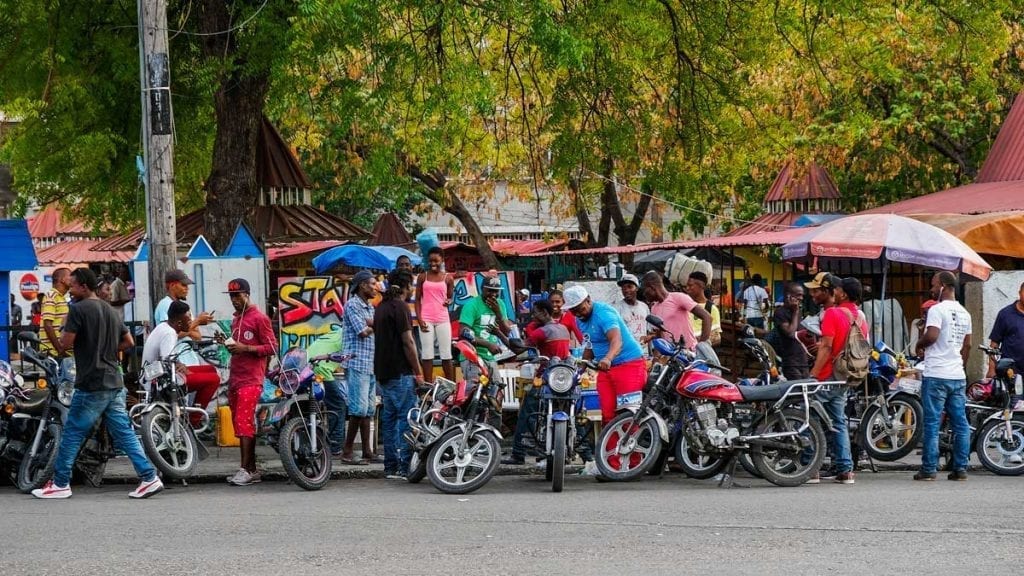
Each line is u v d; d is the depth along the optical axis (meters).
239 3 17.20
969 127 27.50
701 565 7.43
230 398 12.10
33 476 11.38
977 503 10.13
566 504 10.26
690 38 21.11
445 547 8.09
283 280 15.57
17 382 11.49
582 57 18.14
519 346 12.58
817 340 15.16
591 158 22.11
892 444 13.56
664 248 21.42
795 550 7.92
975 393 13.37
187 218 20.20
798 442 11.62
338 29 16.73
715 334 14.90
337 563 7.54
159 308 13.21
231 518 9.46
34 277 28.84
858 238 15.24
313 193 39.97
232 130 17.86
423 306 14.30
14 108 19.58
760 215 33.88
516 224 49.53
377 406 14.41
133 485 12.04
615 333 11.80
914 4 22.17
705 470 11.84
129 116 20.38
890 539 8.33
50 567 7.46
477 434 11.31
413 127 21.05
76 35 19.03
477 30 20.05
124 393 11.00
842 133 26.08
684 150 21.94
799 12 21.44
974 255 15.25
